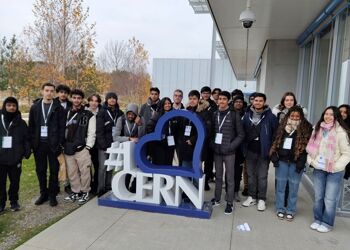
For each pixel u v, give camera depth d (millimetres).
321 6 5293
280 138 3822
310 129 3746
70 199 4469
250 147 4203
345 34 4645
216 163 4215
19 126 3912
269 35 7613
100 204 4180
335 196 3508
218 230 3516
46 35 10992
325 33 5730
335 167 3391
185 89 30891
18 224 3676
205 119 4223
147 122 5043
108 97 4539
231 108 4078
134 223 3643
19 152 3908
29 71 12570
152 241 3221
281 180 3891
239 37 7957
